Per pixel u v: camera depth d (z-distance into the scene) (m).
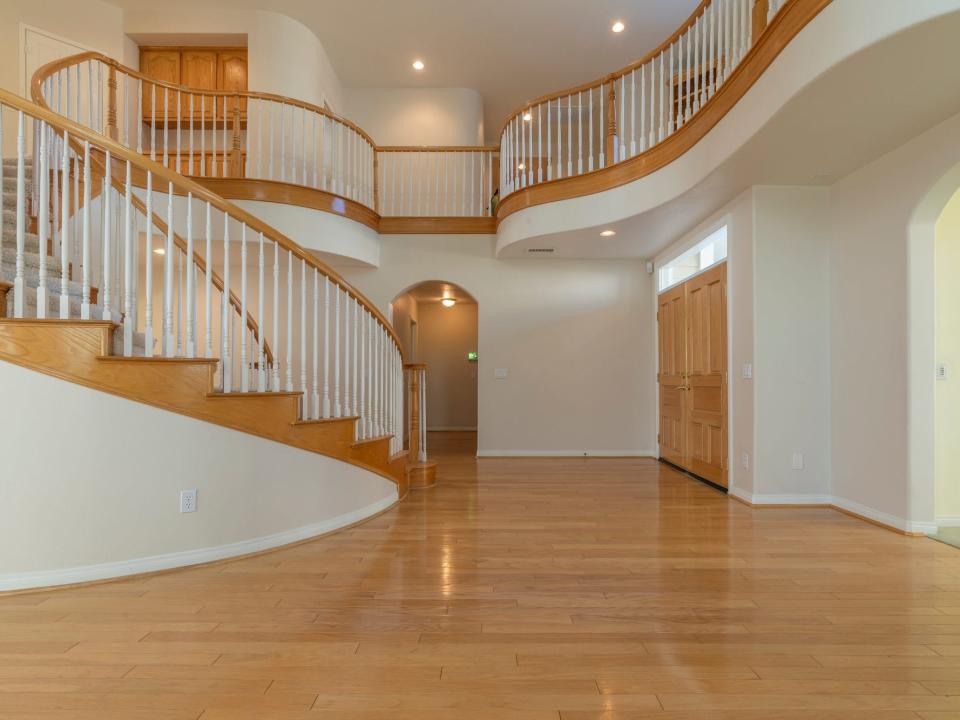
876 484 3.85
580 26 6.62
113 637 2.11
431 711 1.66
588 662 1.95
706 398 5.34
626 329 6.95
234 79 6.85
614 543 3.39
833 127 3.28
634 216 5.01
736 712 1.66
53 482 2.56
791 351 4.36
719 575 2.84
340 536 3.53
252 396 3.13
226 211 3.10
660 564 3.01
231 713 1.63
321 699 1.71
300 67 6.60
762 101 3.25
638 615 2.35
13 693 1.73
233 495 3.05
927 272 3.53
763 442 4.36
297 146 6.57
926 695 1.75
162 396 2.81
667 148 4.60
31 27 5.96
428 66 7.46
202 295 5.83
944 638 2.15
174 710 1.65
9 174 4.06
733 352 4.71
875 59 2.54
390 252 6.80
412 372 5.43
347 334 3.86
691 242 5.44
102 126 5.03
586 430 6.95
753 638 2.14
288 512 3.33
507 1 6.21
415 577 2.79
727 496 4.74
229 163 6.30
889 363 3.72
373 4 6.29
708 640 2.12
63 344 2.59
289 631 2.18
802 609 2.42
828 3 2.63
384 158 7.66
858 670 1.91
